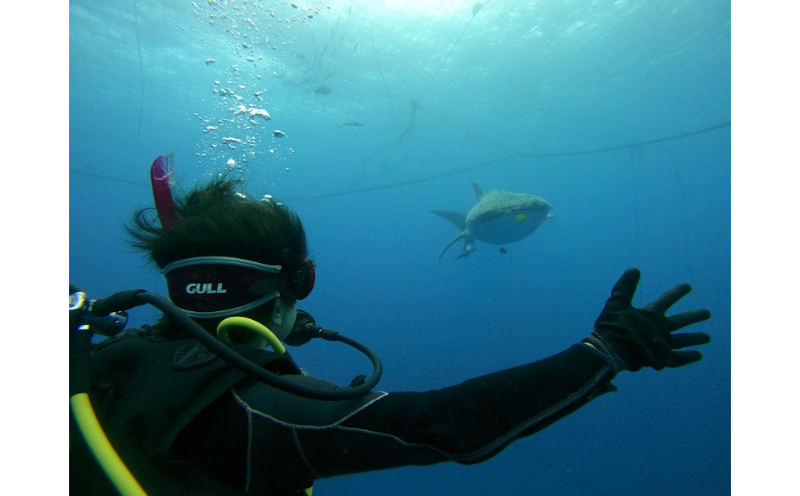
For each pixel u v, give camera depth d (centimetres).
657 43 902
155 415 98
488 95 1198
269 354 108
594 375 92
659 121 1209
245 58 1104
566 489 900
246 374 99
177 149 1658
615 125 1265
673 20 834
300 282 139
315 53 1071
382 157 1638
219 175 153
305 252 147
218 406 98
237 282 120
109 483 94
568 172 2327
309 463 94
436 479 907
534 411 90
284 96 1276
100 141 1622
